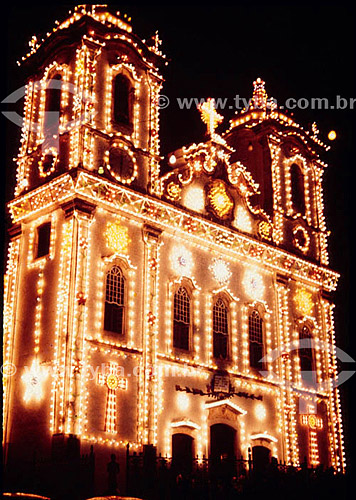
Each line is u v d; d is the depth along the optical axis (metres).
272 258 37.47
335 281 41.66
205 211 34.41
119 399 27.80
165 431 29.25
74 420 25.66
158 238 31.42
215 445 31.62
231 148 37.53
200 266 33.53
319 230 41.47
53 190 29.64
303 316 38.81
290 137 40.84
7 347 29.53
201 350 32.19
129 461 26.20
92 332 27.59
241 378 33.56
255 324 35.91
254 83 41.66
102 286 28.48
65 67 31.84
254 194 37.88
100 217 29.36
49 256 29.17
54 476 24.08
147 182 31.83
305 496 24.50
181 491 24.00
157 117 33.47
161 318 30.81
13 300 30.17
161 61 34.62
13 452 27.53
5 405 28.50
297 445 35.62
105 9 32.50
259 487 24.84
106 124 31.00
